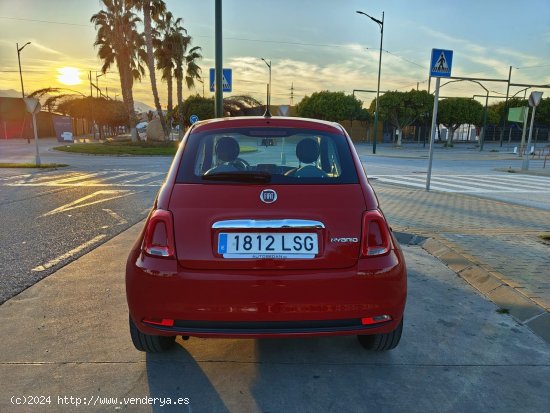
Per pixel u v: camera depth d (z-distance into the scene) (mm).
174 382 2678
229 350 3086
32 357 2924
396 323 2539
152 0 31766
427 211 8031
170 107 40156
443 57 10305
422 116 52156
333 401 2512
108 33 32781
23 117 61656
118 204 9047
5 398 2484
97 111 60844
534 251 5258
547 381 2725
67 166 18891
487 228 6562
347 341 3230
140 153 27359
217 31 8938
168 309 2377
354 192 2578
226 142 2926
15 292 4051
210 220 2404
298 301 2365
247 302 2354
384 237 2496
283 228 2400
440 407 2461
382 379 2734
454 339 3252
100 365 2844
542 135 74500
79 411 2389
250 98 28531
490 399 2535
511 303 3797
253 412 2410
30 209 8398
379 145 56875
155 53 37344
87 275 4547
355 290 2393
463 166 22609
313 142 2945
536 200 10508
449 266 4934
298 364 2908
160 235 2424
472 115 52500
